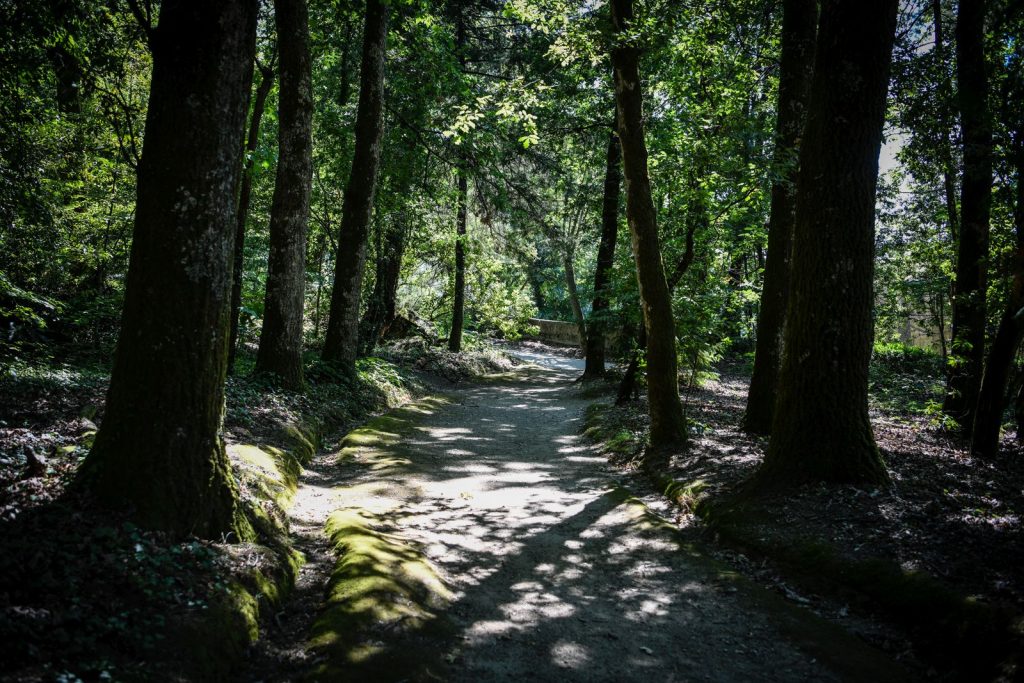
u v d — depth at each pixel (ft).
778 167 29.48
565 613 14.79
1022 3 10.78
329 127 52.90
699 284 44.80
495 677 11.76
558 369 84.53
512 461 30.94
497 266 78.95
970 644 12.30
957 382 36.88
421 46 48.57
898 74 29.35
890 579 14.89
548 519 21.59
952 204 46.16
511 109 33.45
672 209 37.45
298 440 27.30
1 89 22.18
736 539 19.02
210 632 11.10
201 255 13.75
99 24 24.04
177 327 13.64
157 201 13.43
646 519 20.83
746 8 34.42
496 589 15.93
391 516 20.63
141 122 37.47
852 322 20.38
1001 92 13.92
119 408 13.67
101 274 41.24
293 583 14.96
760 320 31.81
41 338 33.04
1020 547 15.40
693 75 40.91
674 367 30.09
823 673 12.26
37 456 15.74
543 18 34.76
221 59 13.44
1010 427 38.01
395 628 12.82
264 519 16.80
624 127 28.94
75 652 9.32
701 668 12.44
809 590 15.99
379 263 60.13
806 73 30.45
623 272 45.03
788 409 21.30
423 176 57.52
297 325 35.60
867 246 20.40
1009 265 32.37
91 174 36.65
